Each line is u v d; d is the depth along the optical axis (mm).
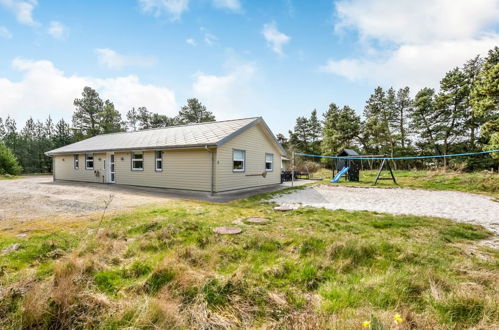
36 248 3314
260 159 13789
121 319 1917
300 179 20031
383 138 30938
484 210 6898
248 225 4957
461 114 24156
